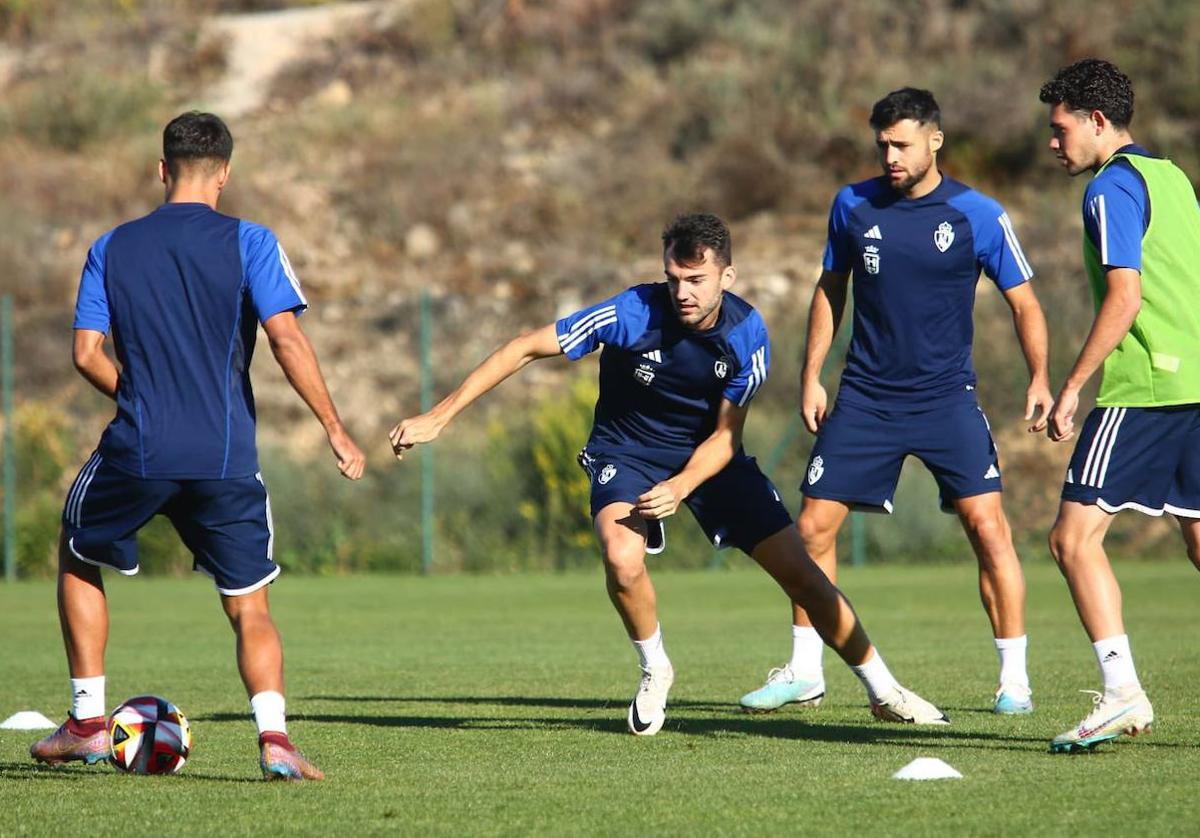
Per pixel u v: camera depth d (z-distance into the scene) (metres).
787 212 79.88
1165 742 17.33
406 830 12.91
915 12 90.00
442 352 69.50
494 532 56.78
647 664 18.89
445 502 57.38
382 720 20.53
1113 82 16.86
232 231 15.49
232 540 15.52
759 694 21.00
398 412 66.25
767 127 83.94
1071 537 16.39
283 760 15.28
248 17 106.50
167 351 15.30
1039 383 20.33
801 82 87.12
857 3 90.88
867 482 20.75
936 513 56.22
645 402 18.64
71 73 96.25
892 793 14.28
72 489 15.80
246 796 14.64
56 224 82.75
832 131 82.75
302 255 80.56
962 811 13.35
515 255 79.06
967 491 20.50
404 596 46.16
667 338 18.03
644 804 13.96
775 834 12.55
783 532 18.53
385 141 89.38
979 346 61.28
